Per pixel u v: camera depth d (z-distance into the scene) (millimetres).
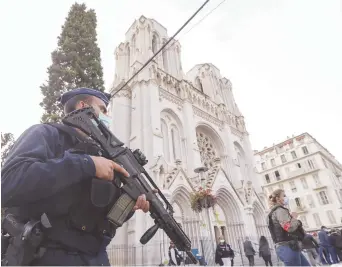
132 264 18062
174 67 36875
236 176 32500
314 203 54531
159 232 18953
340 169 71000
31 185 1434
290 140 66062
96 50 17094
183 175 23375
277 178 63500
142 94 27562
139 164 2506
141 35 33906
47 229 1518
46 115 13484
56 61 15633
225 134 36625
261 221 30531
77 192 1719
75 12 18719
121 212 1917
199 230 21656
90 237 1727
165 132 27797
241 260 22375
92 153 2078
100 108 2842
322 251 15312
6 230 1729
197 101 35281
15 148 1659
